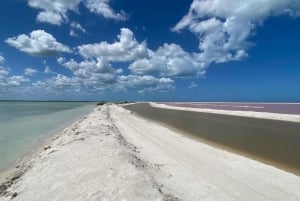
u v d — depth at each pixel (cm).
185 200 874
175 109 7212
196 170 1218
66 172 1036
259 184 1043
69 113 6638
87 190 847
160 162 1348
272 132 2420
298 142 1944
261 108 5656
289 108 5281
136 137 2177
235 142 1972
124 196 788
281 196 927
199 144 1881
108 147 1366
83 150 1333
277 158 1490
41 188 933
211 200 884
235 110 5322
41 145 2059
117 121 3628
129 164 1064
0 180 1191
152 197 809
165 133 2431
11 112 6919
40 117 5112
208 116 4356
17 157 1661
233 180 1086
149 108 8006
